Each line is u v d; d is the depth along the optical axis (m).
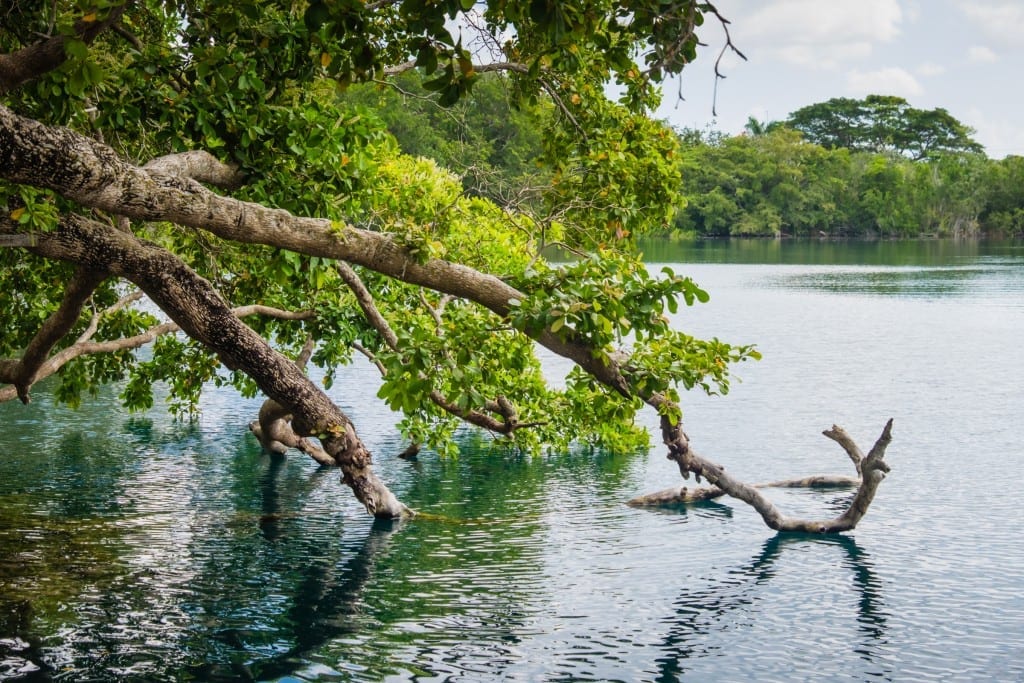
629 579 14.12
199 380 21.22
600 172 17.39
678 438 16.00
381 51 13.55
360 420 26.16
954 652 11.71
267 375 13.22
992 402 28.38
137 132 14.44
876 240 163.12
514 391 19.62
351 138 13.02
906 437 23.78
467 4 8.14
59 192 9.66
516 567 14.55
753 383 32.03
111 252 12.02
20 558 14.45
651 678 10.97
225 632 11.97
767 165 155.88
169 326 16.59
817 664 11.38
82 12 9.39
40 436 23.47
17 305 18.08
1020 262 101.25
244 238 11.00
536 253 17.59
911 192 162.75
